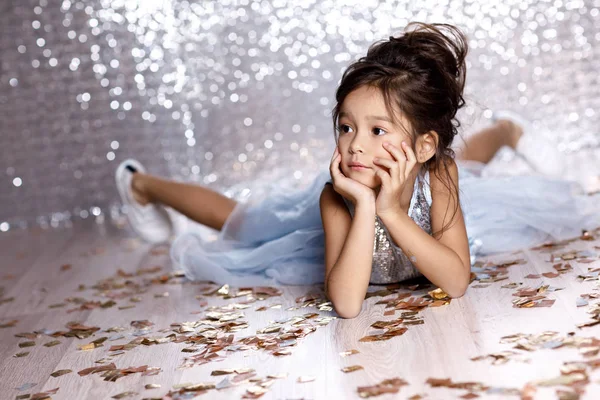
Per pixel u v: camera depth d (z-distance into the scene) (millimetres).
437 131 1596
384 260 1755
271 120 3426
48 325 1883
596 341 1302
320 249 1997
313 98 3412
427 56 1583
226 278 2061
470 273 1810
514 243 2027
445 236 1674
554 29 3289
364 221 1557
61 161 3303
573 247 1960
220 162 3420
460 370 1284
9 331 1872
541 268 1812
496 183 2113
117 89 3312
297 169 3426
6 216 3293
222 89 3395
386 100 1528
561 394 1135
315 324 1594
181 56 3350
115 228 3059
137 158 3363
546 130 3324
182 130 3379
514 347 1336
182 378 1407
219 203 2330
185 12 3334
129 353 1582
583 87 3309
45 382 1491
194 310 1857
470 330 1453
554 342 1322
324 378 1323
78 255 2656
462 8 3281
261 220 2139
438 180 1689
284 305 1797
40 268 2527
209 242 2232
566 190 2131
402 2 3309
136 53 3311
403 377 1288
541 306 1524
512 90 3311
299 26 3373
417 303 1644
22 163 3285
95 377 1476
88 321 1872
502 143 2459
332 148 3422
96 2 3266
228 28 3365
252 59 3391
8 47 3232
